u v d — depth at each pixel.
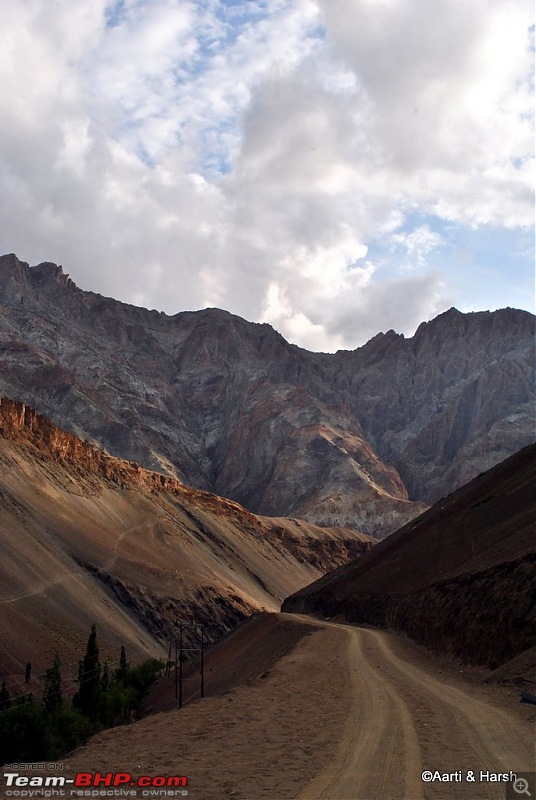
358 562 118.31
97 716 65.19
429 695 28.00
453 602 48.34
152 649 119.62
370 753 17.77
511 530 59.88
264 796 14.19
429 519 98.81
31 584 112.06
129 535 175.88
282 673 37.12
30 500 150.88
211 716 24.27
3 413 184.62
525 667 30.22
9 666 82.06
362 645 53.12
